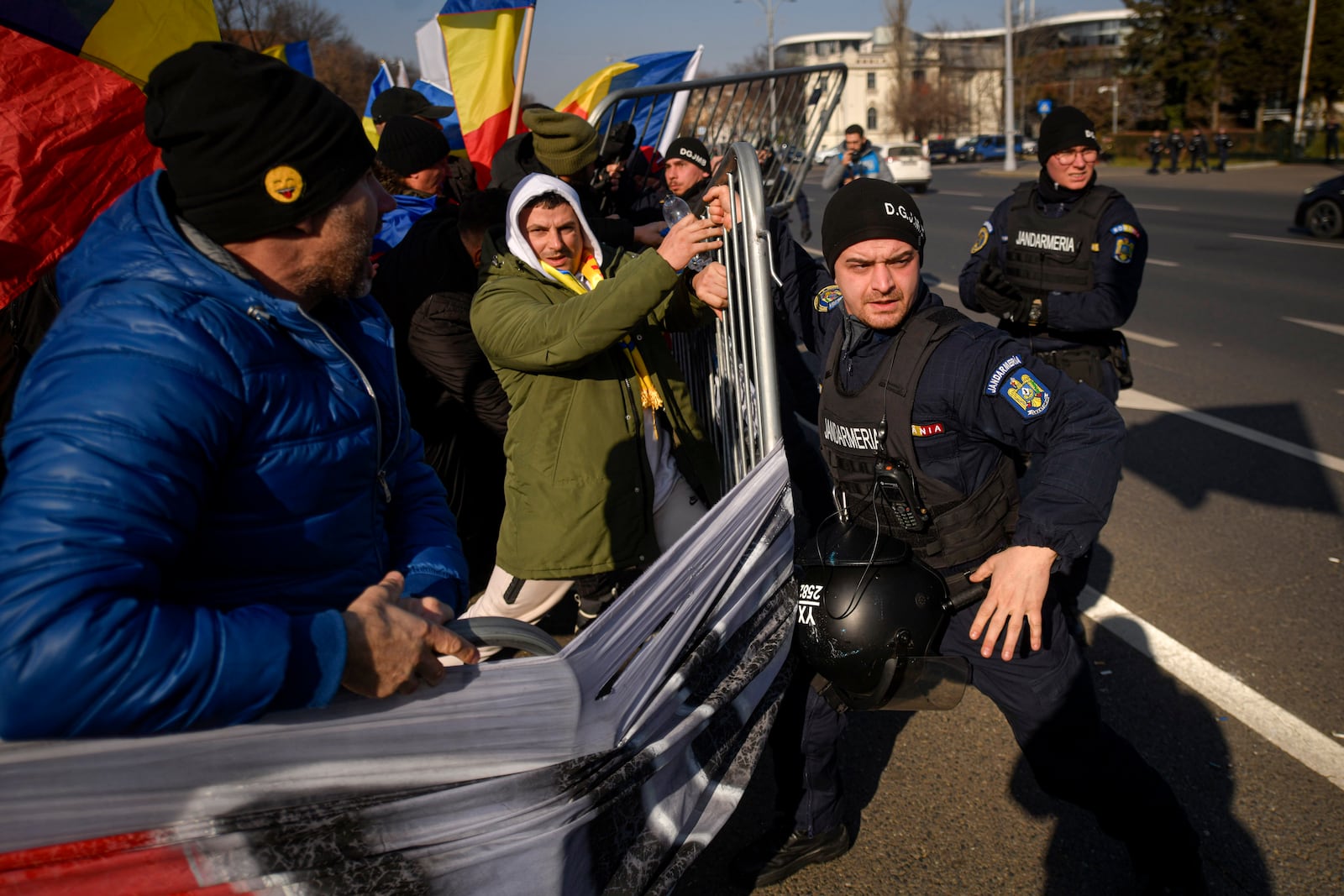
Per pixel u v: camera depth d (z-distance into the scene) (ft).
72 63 8.54
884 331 6.48
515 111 15.29
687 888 7.82
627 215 17.43
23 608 2.91
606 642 4.33
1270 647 10.69
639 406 8.07
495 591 8.85
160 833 3.37
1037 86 203.82
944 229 55.77
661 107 18.92
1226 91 141.38
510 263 7.95
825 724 7.25
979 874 7.79
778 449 6.30
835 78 15.03
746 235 6.38
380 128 15.11
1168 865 6.79
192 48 3.63
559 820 4.22
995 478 6.50
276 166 3.61
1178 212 56.29
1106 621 11.48
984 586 6.25
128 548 3.10
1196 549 13.10
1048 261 11.35
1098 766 6.59
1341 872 7.59
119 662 2.98
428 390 10.73
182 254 3.56
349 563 4.17
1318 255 36.63
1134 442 17.54
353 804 3.71
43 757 3.08
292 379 3.76
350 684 3.59
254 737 3.43
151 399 3.25
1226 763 8.89
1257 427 17.79
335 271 3.96
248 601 3.83
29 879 3.21
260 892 3.57
